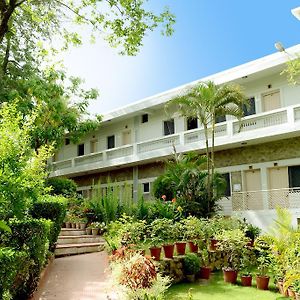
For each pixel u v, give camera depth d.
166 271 9.37
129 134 26.16
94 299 6.63
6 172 5.95
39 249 6.53
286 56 16.55
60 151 32.41
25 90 18.69
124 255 7.56
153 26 11.52
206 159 16.97
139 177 24.17
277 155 17.61
